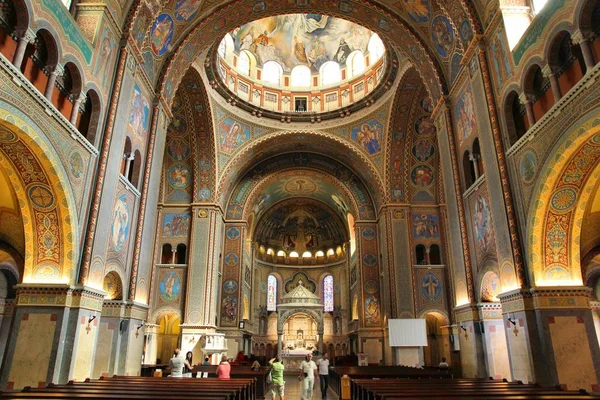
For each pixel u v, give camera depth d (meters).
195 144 24.31
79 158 10.70
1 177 10.50
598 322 15.94
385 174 25.16
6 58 8.38
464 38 14.37
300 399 15.82
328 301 39.28
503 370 12.76
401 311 22.91
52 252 10.34
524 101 11.05
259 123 26.06
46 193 10.00
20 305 9.98
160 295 22.86
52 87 9.69
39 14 9.22
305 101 27.98
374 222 27.33
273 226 39.38
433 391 8.61
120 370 12.74
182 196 24.56
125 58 12.98
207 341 21.98
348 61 27.98
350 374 15.41
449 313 22.94
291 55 28.52
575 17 9.12
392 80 23.25
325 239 40.59
